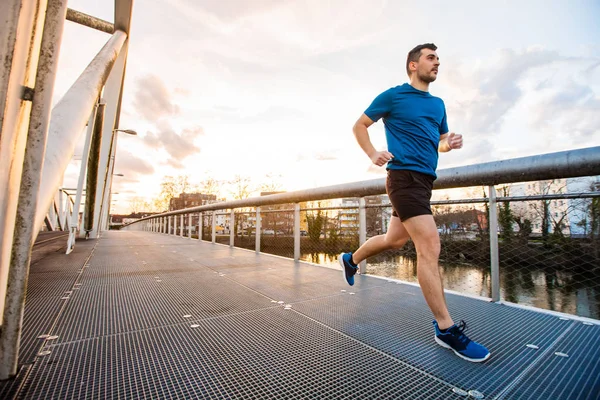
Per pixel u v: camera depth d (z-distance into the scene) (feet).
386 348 4.39
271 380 3.45
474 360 3.96
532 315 5.96
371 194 10.23
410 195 4.66
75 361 3.82
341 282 8.94
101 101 14.89
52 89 3.22
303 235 15.14
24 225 3.21
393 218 5.61
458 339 4.16
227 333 4.91
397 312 6.10
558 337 4.81
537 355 4.18
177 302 6.70
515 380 3.51
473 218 9.19
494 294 6.96
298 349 4.32
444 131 5.63
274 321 5.52
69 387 3.21
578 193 6.06
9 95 2.82
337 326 5.28
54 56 3.18
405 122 4.91
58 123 5.86
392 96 5.04
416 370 3.76
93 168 16.31
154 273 10.18
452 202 8.33
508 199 7.12
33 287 7.92
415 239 4.68
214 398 3.08
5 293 3.35
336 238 13.39
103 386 3.25
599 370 3.72
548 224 8.15
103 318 5.54
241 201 18.19
